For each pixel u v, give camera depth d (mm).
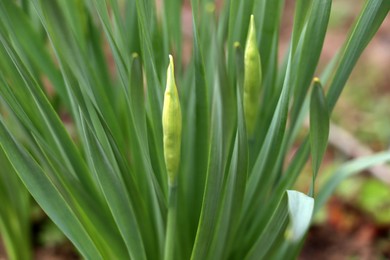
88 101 303
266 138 318
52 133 323
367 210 601
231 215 316
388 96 765
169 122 283
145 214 331
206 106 313
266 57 325
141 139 304
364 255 582
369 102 753
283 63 336
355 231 602
